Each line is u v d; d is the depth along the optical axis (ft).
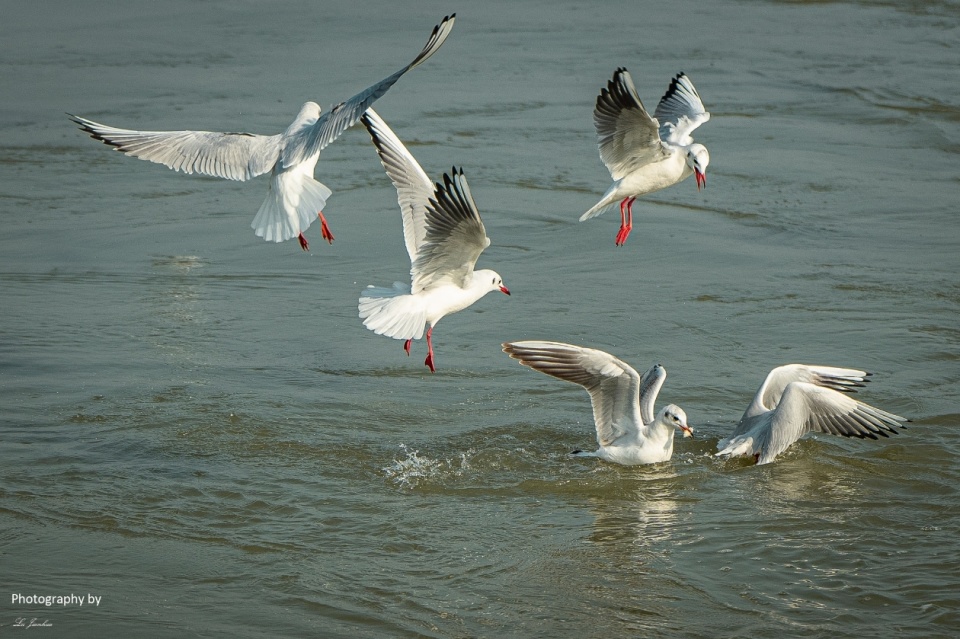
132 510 31.94
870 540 30.58
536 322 47.57
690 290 51.03
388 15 104.73
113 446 36.09
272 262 55.11
